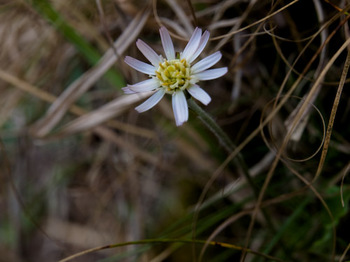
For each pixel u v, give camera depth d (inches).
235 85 6.4
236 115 6.8
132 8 6.4
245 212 5.6
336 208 5.8
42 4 6.6
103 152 7.9
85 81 6.5
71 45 7.5
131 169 7.4
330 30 5.6
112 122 7.0
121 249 7.4
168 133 7.1
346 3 5.2
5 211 9.3
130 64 4.8
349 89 5.8
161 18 6.3
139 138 7.5
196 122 6.6
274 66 6.3
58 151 8.6
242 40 6.2
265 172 6.5
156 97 4.7
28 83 7.4
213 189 7.2
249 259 6.6
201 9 6.4
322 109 6.0
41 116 8.0
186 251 7.0
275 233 5.8
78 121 6.5
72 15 7.1
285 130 6.0
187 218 6.4
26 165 8.7
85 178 8.3
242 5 6.1
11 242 8.9
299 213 6.0
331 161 6.0
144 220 7.4
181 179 7.6
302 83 6.0
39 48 7.6
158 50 6.6
